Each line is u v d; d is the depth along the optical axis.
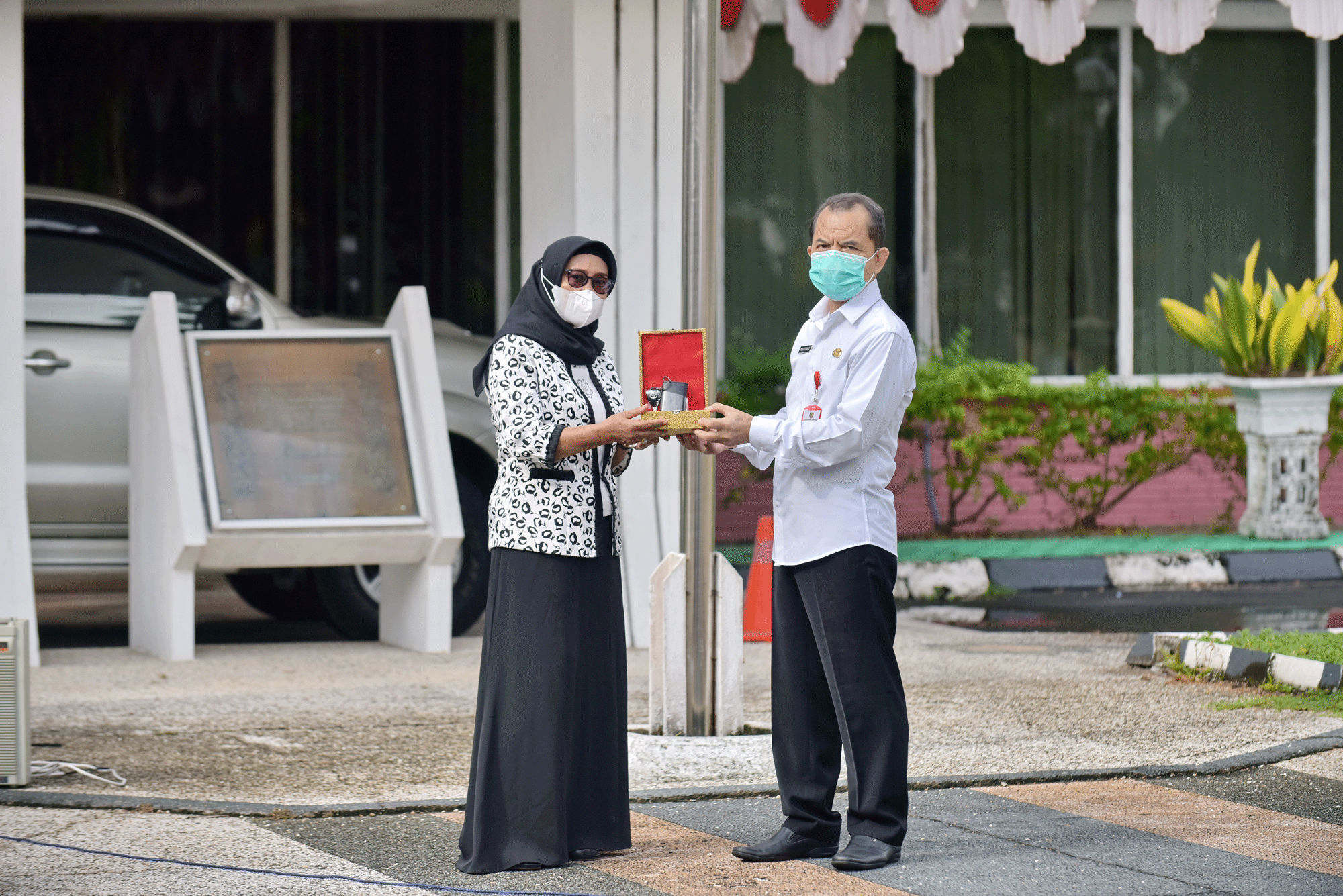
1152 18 9.62
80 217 12.32
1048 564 15.23
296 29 16.75
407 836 6.93
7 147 11.12
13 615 11.04
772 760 8.28
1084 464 16.95
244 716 9.41
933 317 17.72
